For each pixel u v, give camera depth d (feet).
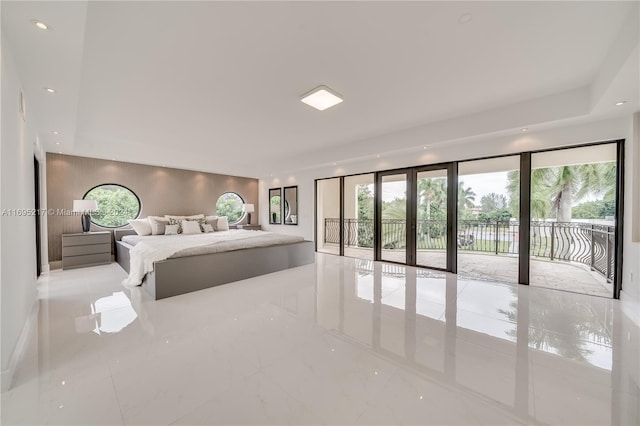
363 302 9.82
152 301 9.77
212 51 7.15
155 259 10.30
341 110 11.56
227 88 9.33
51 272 14.30
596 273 14.39
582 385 5.12
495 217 18.19
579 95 9.49
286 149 19.15
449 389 5.00
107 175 17.79
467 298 10.30
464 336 7.14
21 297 6.80
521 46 7.07
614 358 6.08
